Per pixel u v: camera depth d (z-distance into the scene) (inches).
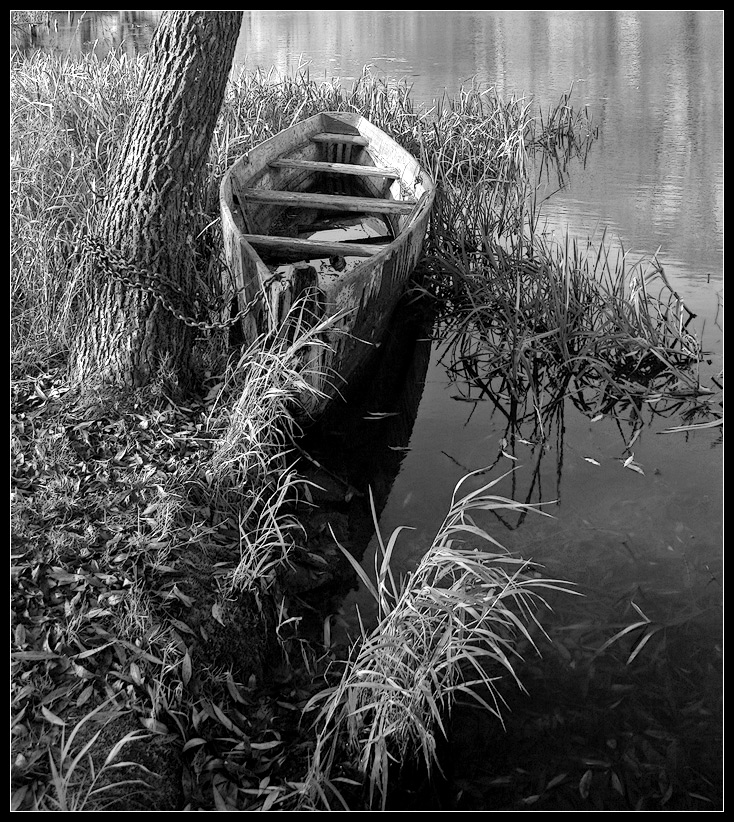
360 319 177.5
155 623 107.7
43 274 175.6
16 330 166.7
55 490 125.2
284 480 152.4
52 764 83.0
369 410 191.9
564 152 374.6
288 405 160.2
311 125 289.4
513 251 233.8
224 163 256.5
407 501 157.6
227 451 139.9
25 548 111.8
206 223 212.5
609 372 199.3
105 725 93.6
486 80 496.4
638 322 208.2
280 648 120.3
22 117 225.9
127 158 155.3
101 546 116.6
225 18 155.0
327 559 139.3
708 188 327.0
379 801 99.5
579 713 113.0
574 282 216.8
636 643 124.7
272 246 198.1
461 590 112.3
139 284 152.6
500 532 149.3
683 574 139.4
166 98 153.4
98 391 151.0
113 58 323.0
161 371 157.1
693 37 668.1
